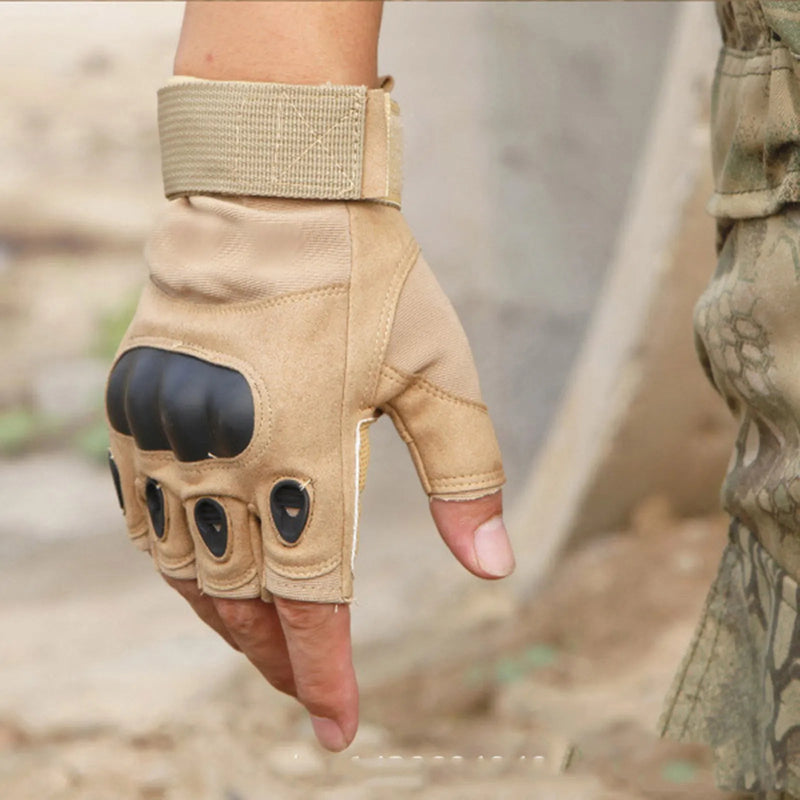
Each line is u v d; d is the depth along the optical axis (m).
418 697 4.61
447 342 1.65
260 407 1.56
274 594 1.62
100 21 18.80
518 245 7.68
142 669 5.54
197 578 1.69
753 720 1.84
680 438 5.55
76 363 13.59
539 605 5.34
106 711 4.69
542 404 7.66
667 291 5.24
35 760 2.92
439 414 1.66
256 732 3.32
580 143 7.71
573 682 4.53
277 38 1.60
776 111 1.62
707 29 5.06
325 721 1.70
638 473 5.60
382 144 1.62
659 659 4.59
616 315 5.61
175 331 1.63
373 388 1.61
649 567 5.32
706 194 5.05
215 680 5.08
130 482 1.76
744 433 1.85
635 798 2.73
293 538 1.59
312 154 1.59
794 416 1.68
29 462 11.79
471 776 2.71
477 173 7.64
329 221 1.60
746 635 1.86
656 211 5.29
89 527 9.30
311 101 1.59
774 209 1.66
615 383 5.46
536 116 7.66
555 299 7.70
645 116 7.81
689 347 5.32
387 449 8.23
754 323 1.72
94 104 17.86
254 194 1.61
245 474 1.59
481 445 1.67
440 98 7.68
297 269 1.59
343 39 1.62
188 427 1.60
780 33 1.60
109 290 15.05
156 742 3.04
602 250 7.79
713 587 1.94
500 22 7.57
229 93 1.60
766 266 1.69
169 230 1.66
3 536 9.05
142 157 17.34
